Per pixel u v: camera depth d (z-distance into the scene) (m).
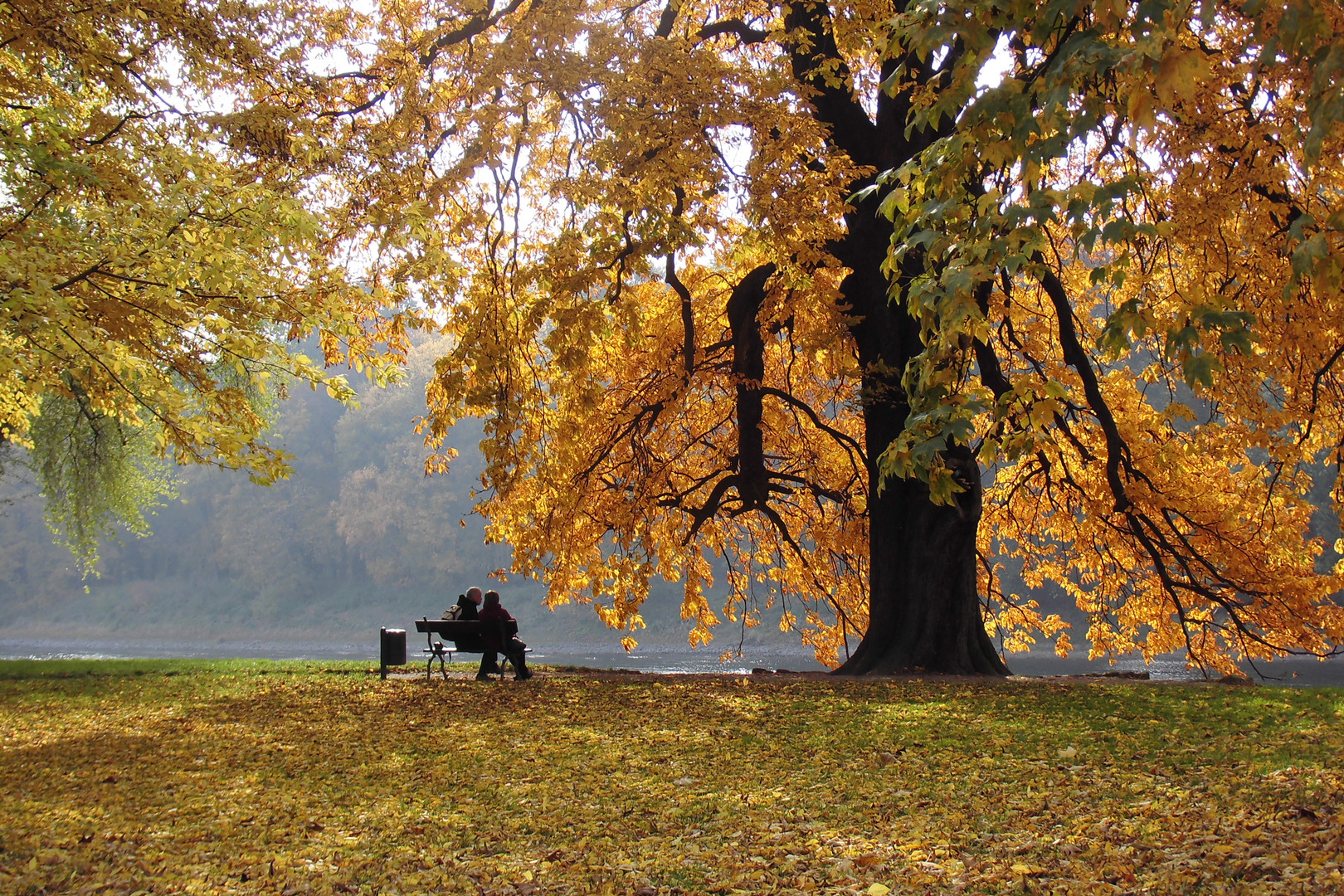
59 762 7.67
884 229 14.73
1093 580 19.77
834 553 20.05
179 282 7.27
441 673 14.79
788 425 19.83
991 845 4.68
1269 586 15.03
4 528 86.94
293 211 7.73
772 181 12.61
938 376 4.10
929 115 3.98
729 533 22.38
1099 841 4.56
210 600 81.50
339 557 78.81
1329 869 3.75
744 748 7.66
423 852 5.08
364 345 11.66
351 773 7.13
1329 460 10.80
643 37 12.91
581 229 13.58
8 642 76.06
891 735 7.98
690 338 16.48
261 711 10.49
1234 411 12.14
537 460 15.55
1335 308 9.41
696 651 52.69
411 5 15.27
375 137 12.27
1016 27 3.66
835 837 4.98
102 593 85.75
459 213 15.19
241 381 17.22
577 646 59.69
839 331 15.09
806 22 14.99
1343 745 6.29
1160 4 3.15
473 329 13.74
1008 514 19.06
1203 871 3.95
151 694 12.11
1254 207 7.49
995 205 3.77
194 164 7.82
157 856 5.00
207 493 85.19
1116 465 13.70
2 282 6.55
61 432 22.31
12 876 4.55
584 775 6.87
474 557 71.44
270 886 4.50
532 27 12.49
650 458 18.77
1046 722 8.33
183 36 9.70
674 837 5.22
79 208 8.41
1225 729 7.41
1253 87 6.16
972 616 14.04
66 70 10.43
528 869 4.73
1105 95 3.72
